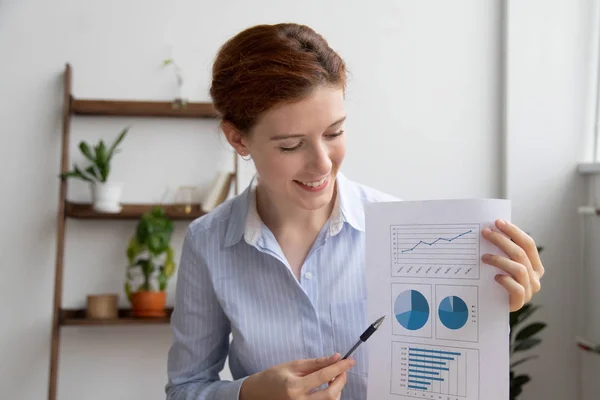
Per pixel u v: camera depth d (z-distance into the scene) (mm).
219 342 1189
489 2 2463
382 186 2434
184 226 2439
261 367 1094
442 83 2457
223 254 1135
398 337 927
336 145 929
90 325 2193
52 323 2260
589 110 2385
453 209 907
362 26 2445
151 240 2178
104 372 2367
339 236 1110
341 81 905
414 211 932
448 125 2453
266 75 870
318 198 951
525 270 848
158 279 2266
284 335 1081
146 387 2381
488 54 2463
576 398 2342
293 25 953
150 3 2406
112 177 2402
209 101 2412
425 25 2459
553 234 2359
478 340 878
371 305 951
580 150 2379
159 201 2410
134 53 2398
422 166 2443
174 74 2402
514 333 2305
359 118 2436
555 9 2385
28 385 2326
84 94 2379
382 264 948
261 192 1136
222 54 986
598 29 2381
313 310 1076
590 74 2385
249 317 1093
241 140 1015
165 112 2326
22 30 2375
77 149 2389
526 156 2375
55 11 2381
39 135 2371
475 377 875
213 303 1155
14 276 2342
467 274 893
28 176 2363
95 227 2387
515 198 2365
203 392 1059
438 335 901
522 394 2340
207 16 2412
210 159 2436
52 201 2367
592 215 2273
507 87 2383
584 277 2330
